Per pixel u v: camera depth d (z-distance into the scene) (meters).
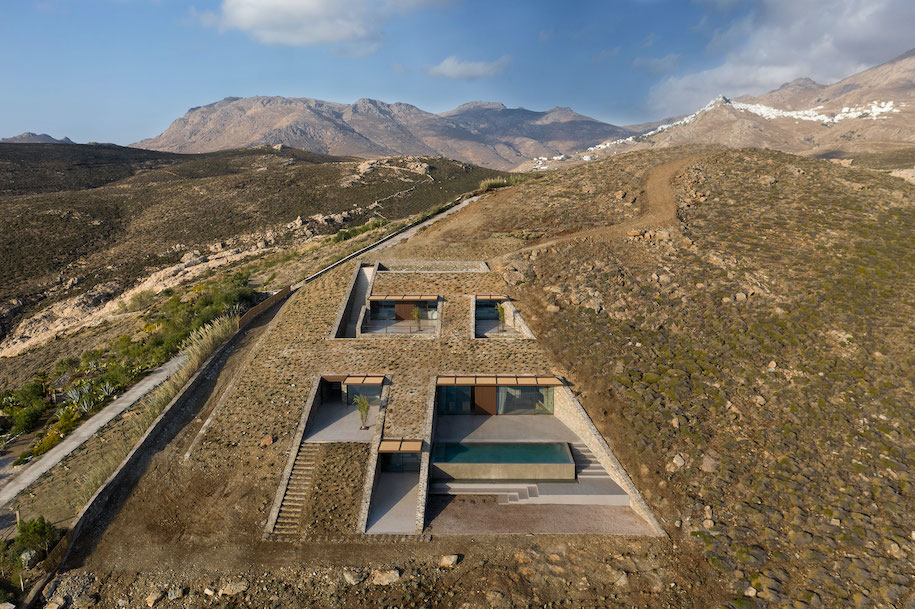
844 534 19.20
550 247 40.19
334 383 30.25
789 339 27.92
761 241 36.38
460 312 35.00
